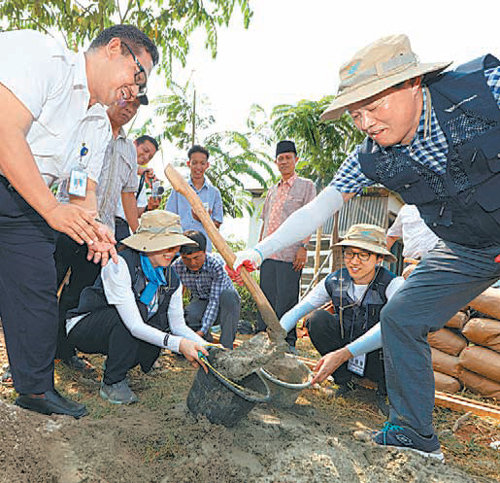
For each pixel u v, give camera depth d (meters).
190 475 1.90
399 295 2.27
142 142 4.50
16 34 1.79
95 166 2.32
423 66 1.82
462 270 2.18
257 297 2.28
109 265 2.66
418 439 2.21
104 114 2.29
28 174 1.70
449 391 3.56
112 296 2.66
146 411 2.62
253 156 10.71
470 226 2.03
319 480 1.90
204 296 4.07
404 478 1.97
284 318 3.42
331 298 3.38
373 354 3.09
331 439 2.22
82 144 2.20
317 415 2.81
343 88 1.91
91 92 1.98
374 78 1.82
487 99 1.79
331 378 3.59
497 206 1.90
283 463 2.00
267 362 2.21
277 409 2.70
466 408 3.12
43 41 1.81
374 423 2.83
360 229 3.16
